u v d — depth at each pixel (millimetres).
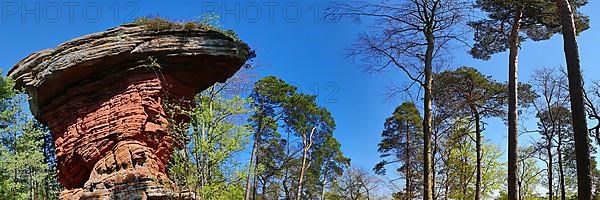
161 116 19422
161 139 19266
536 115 34281
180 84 20141
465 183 33000
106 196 17609
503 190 35812
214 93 22828
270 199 48938
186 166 18891
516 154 18922
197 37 19812
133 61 19406
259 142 40656
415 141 37750
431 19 19047
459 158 32969
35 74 20359
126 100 19125
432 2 18922
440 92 27516
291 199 48188
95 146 19047
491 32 21891
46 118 20984
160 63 19500
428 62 19000
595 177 39188
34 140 24875
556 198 39875
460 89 28344
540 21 20453
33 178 24578
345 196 49656
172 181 18844
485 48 22609
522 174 38594
